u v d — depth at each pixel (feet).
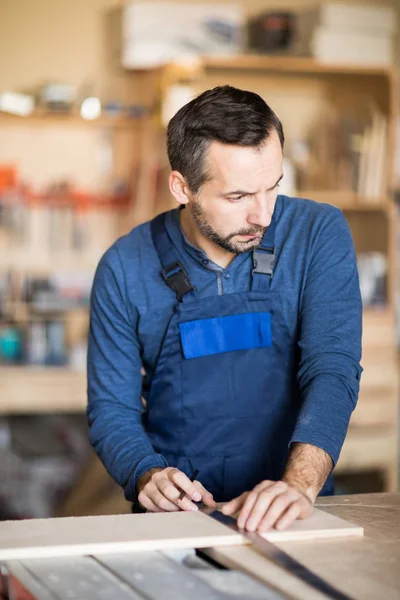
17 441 17.10
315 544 4.95
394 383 16.39
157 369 6.97
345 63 16.72
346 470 17.28
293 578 4.31
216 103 6.06
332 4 17.10
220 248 6.73
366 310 16.47
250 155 5.92
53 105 16.22
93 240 17.56
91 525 5.24
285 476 5.66
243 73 17.60
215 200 6.14
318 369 6.34
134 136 17.48
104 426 6.80
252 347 6.80
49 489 16.35
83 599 4.06
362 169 16.83
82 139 17.40
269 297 6.79
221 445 6.84
